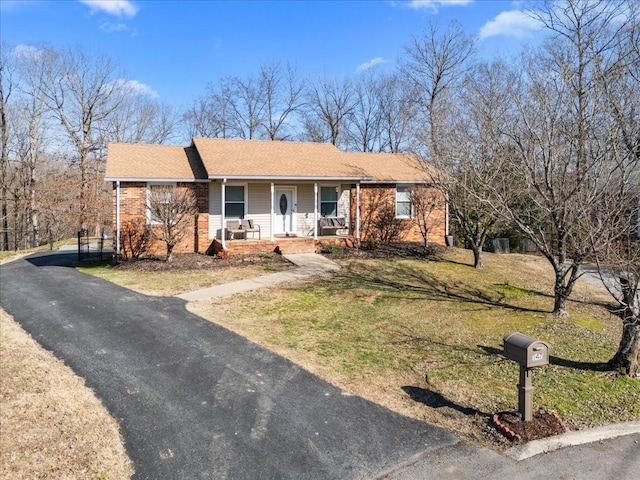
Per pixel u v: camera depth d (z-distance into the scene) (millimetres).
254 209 17141
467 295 11445
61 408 5219
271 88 41469
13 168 30078
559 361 7133
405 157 21094
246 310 9547
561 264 9383
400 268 14336
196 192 15984
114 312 9227
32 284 12078
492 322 9211
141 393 5672
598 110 7238
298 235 17875
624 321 6566
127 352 7051
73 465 4152
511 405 5598
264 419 5086
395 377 6422
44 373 6172
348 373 6496
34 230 29188
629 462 4363
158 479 3990
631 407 5578
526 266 15969
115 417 5070
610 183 7070
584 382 6316
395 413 5332
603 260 7086
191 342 7543
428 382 6281
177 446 4520
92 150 28938
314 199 17250
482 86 17281
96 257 18172
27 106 29266
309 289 11422
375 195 18641
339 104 40219
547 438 4770
